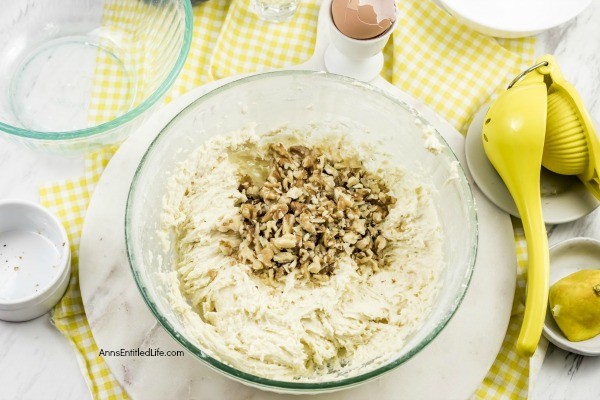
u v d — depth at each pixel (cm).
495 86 76
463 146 74
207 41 78
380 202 71
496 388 68
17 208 67
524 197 68
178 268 68
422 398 66
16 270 68
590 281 66
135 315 68
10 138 69
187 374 66
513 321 70
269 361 64
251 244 69
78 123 74
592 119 72
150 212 67
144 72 76
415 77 76
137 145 72
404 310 66
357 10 69
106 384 67
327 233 69
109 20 77
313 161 73
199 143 71
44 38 76
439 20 78
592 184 71
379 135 72
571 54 78
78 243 71
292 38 78
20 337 68
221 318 65
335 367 65
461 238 66
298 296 67
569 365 69
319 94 70
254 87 69
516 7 78
